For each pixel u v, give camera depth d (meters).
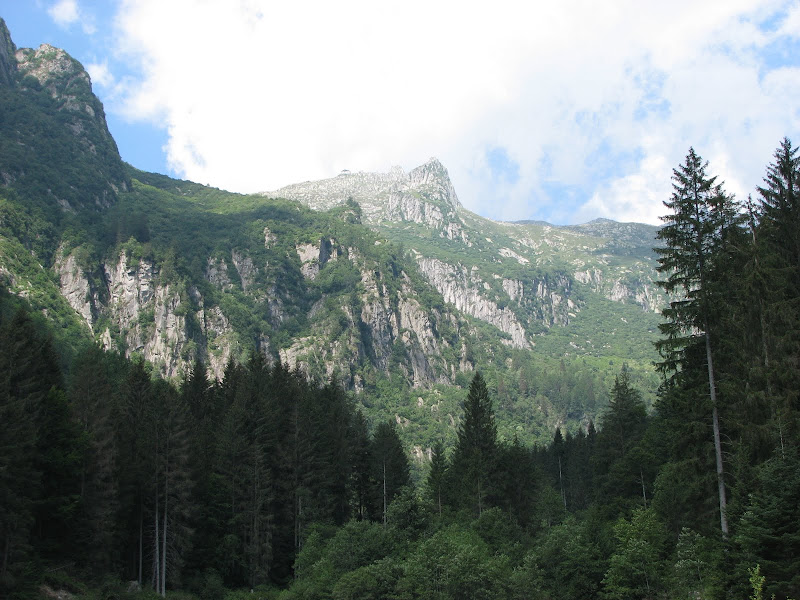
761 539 38.78
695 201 45.69
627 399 95.50
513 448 105.81
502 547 70.56
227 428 87.81
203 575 78.81
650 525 56.72
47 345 78.88
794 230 54.03
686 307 45.84
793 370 44.34
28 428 54.72
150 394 94.50
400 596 56.97
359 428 109.75
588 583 57.31
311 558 75.62
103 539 66.38
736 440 44.75
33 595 54.72
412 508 76.81
